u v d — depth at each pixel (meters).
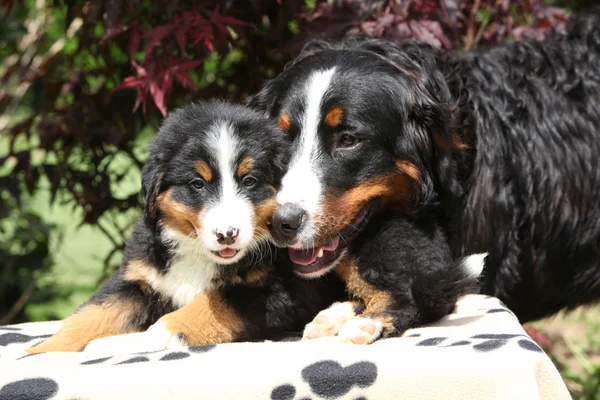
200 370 1.24
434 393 1.23
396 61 1.57
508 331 1.34
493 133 1.62
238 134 1.43
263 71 1.84
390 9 1.75
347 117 1.48
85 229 3.71
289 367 1.24
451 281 1.42
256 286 1.42
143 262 1.44
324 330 1.40
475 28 1.88
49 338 1.42
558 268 1.66
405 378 1.23
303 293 1.45
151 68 1.68
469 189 1.60
